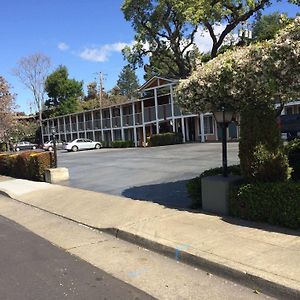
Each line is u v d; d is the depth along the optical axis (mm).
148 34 43719
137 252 7406
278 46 6781
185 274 6152
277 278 5293
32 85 81250
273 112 8172
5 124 29625
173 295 5418
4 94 29547
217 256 6285
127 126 51906
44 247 8086
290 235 7000
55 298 5441
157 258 6984
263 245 6590
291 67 6777
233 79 7949
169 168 17562
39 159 17969
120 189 13680
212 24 35031
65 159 29844
